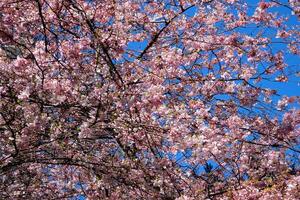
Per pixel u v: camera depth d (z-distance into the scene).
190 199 6.21
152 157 6.59
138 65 6.98
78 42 6.54
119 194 7.04
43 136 6.36
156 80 6.84
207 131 6.52
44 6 7.18
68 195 8.34
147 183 6.56
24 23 6.75
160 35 8.48
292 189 6.73
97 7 7.08
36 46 6.56
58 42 6.55
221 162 7.38
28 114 5.99
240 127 7.38
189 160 7.12
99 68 6.49
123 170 6.57
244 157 7.80
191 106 7.24
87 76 6.46
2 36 5.85
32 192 8.28
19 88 6.13
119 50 6.87
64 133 6.17
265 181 7.18
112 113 6.11
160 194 6.52
